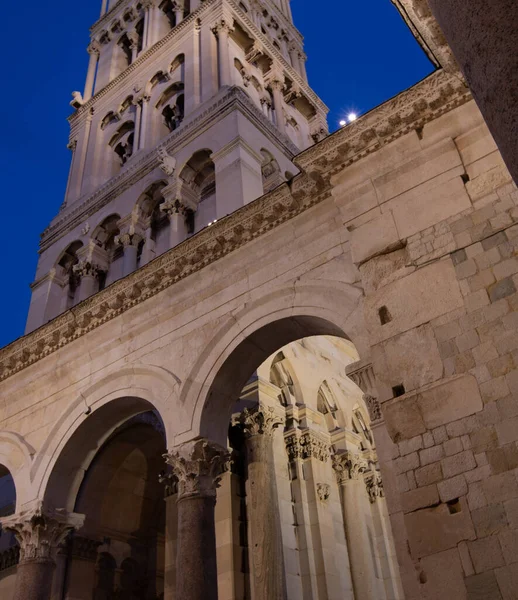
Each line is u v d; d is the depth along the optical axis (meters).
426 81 13.84
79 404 18.09
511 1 4.88
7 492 26.38
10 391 20.50
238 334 15.41
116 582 22.08
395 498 10.91
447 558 9.65
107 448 21.88
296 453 20.17
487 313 11.20
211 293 16.69
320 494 19.84
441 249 12.41
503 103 4.89
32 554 17.33
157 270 17.72
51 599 19.62
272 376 21.39
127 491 23.05
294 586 17.58
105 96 39.28
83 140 38.22
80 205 33.12
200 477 14.74
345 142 14.63
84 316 18.97
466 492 9.93
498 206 12.20
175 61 35.75
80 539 20.67
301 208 15.83
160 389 16.25
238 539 17.23
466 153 13.33
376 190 14.10
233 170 25.14
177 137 29.72
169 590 18.27
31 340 20.14
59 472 18.06
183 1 40.50
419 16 12.00
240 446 18.88
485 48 5.02
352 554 20.52
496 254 11.70
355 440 23.30
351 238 13.91
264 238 16.33
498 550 9.27
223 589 16.45
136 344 17.64
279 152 29.33
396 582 22.30
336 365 24.94
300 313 14.51
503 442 9.97
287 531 18.41
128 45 43.00
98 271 30.52
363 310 12.81
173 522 19.34
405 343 11.84
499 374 10.54
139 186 30.22
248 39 36.31
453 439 10.46
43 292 31.06
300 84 39.34
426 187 13.38
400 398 11.32
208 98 30.70
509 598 8.91
